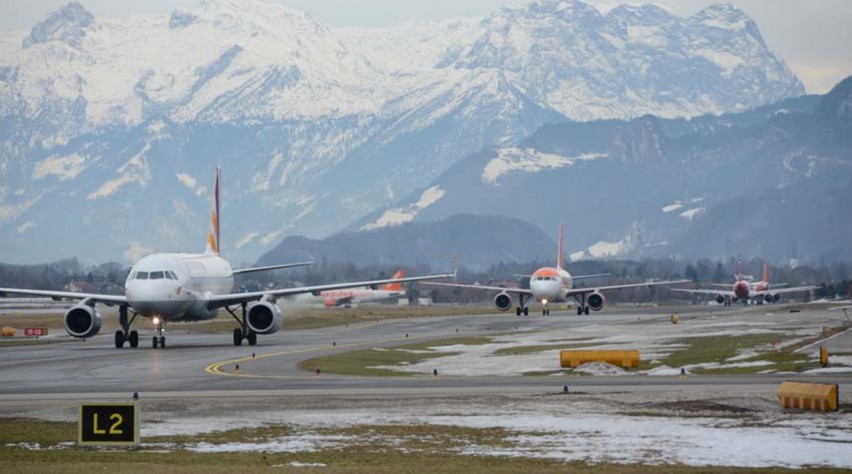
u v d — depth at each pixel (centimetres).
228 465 6844
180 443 7669
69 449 7456
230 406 9406
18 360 15138
